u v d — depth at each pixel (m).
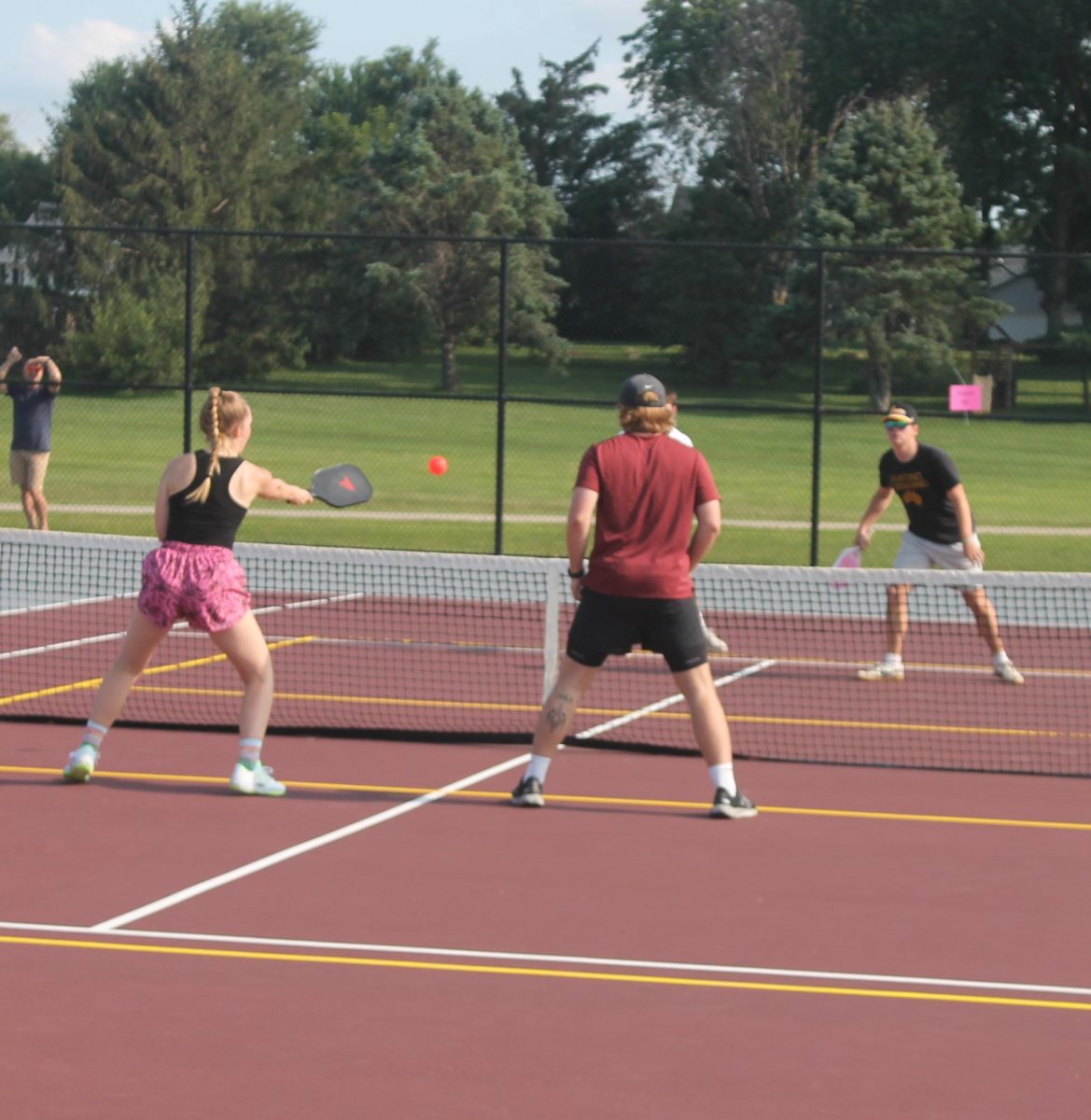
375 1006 5.90
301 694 12.70
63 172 63.75
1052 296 48.34
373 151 66.81
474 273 45.84
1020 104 68.50
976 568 13.30
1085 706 12.59
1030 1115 5.00
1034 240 71.38
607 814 8.97
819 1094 5.14
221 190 64.50
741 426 45.38
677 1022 5.77
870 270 49.47
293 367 36.94
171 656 14.27
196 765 10.07
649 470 8.76
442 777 9.84
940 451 13.24
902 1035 5.67
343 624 16.22
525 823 8.71
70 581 18.48
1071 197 68.56
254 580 18.98
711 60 84.38
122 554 20.41
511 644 15.22
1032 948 6.68
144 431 39.06
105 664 13.87
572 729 11.50
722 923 6.97
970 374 42.78
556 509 26.95
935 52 67.06
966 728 11.72
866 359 49.44
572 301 51.62
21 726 11.22
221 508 9.15
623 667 14.22
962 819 8.96
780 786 9.75
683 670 8.88
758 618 16.92
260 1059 5.39
